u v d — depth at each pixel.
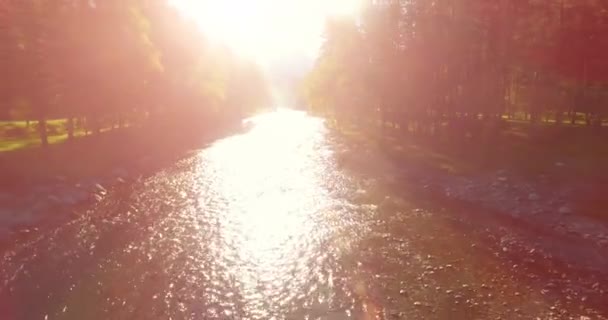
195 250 22.77
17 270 20.20
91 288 18.45
